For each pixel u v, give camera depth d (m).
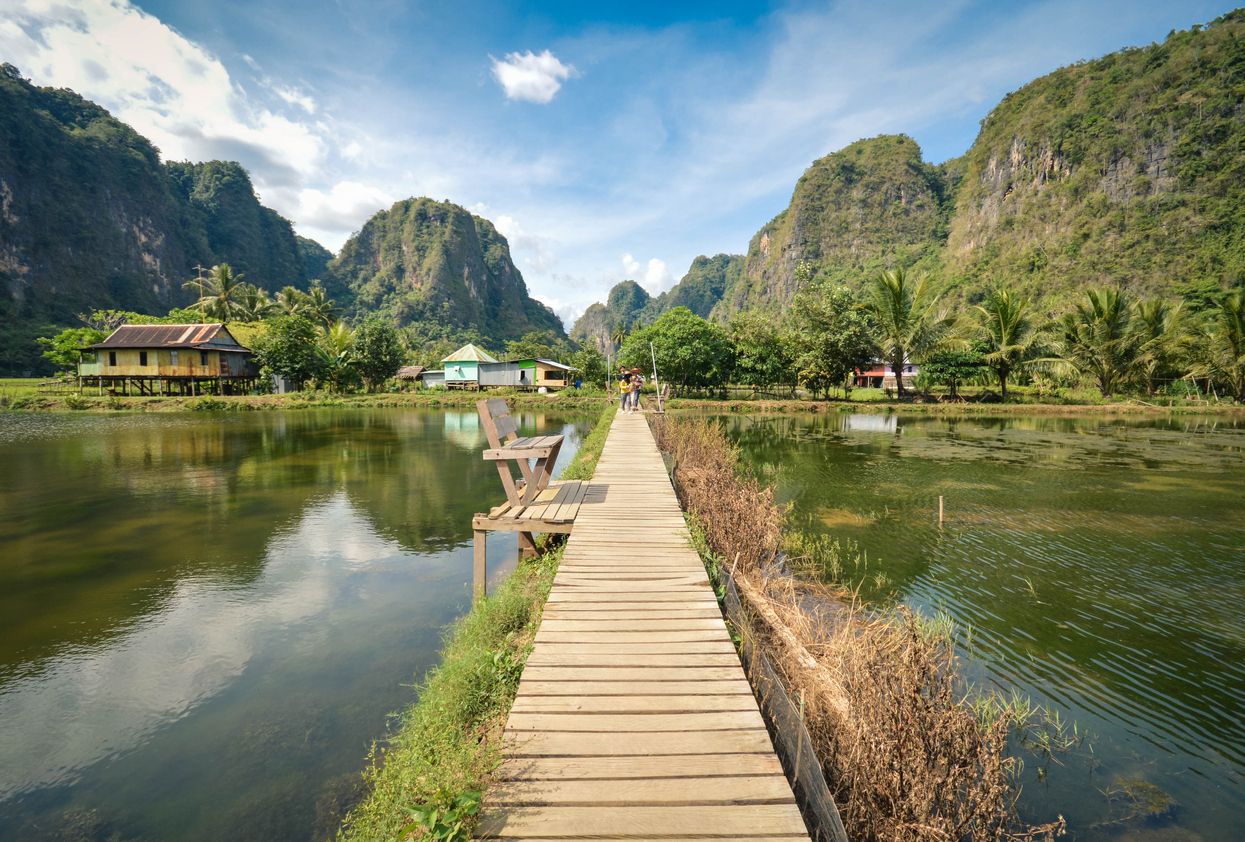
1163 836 3.37
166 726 4.58
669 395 38.16
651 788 2.36
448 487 13.59
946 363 37.16
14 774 4.06
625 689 3.10
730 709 2.93
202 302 62.81
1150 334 37.31
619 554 5.36
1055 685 4.94
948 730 2.93
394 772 3.36
